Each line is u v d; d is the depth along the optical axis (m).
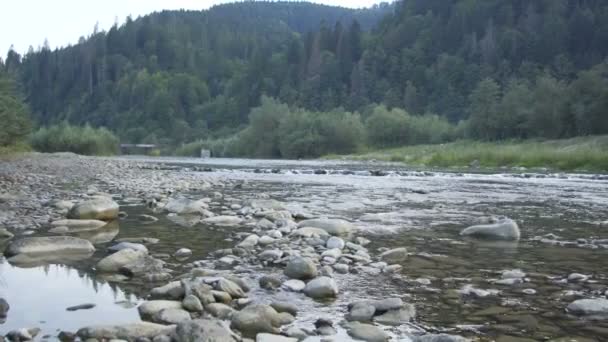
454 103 111.56
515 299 5.50
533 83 106.75
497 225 9.42
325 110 117.19
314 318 4.81
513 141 73.19
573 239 9.33
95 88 159.88
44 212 10.97
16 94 44.00
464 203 15.32
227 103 135.12
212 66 171.50
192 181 21.50
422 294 5.67
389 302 5.02
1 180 18.12
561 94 73.75
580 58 114.62
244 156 88.06
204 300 5.09
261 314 4.56
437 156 48.16
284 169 35.97
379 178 27.47
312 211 12.76
